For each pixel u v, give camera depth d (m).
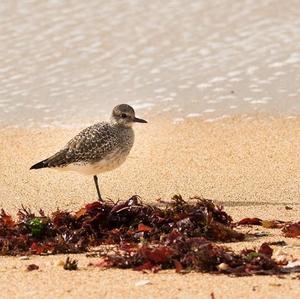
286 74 22.91
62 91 22.41
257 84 22.38
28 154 18.94
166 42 25.14
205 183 17.02
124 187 16.98
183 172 17.66
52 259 12.73
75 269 12.00
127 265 12.02
